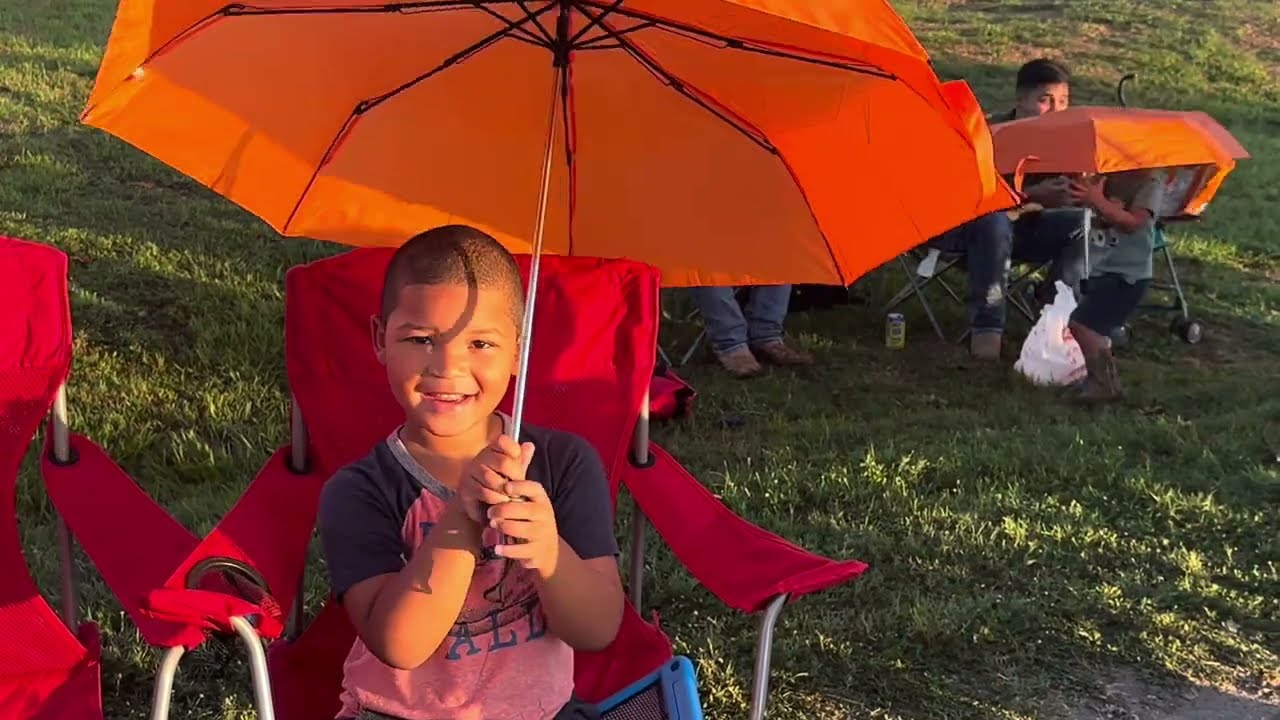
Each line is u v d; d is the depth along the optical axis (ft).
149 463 14.79
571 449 7.32
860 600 12.55
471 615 6.88
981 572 13.16
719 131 8.54
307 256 21.43
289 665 8.20
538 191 9.10
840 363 20.65
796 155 8.20
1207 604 12.71
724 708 10.79
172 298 19.15
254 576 7.06
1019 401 19.13
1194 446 16.76
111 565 7.17
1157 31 49.88
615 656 8.48
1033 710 11.00
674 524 8.46
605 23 8.11
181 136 7.77
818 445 16.72
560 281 9.20
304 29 8.17
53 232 20.86
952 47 46.19
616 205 9.12
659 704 7.43
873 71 7.14
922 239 7.70
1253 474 15.71
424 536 6.84
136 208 22.90
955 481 15.42
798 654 11.60
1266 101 43.06
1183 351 22.21
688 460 15.93
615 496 9.02
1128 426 17.53
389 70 8.52
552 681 6.99
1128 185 19.34
